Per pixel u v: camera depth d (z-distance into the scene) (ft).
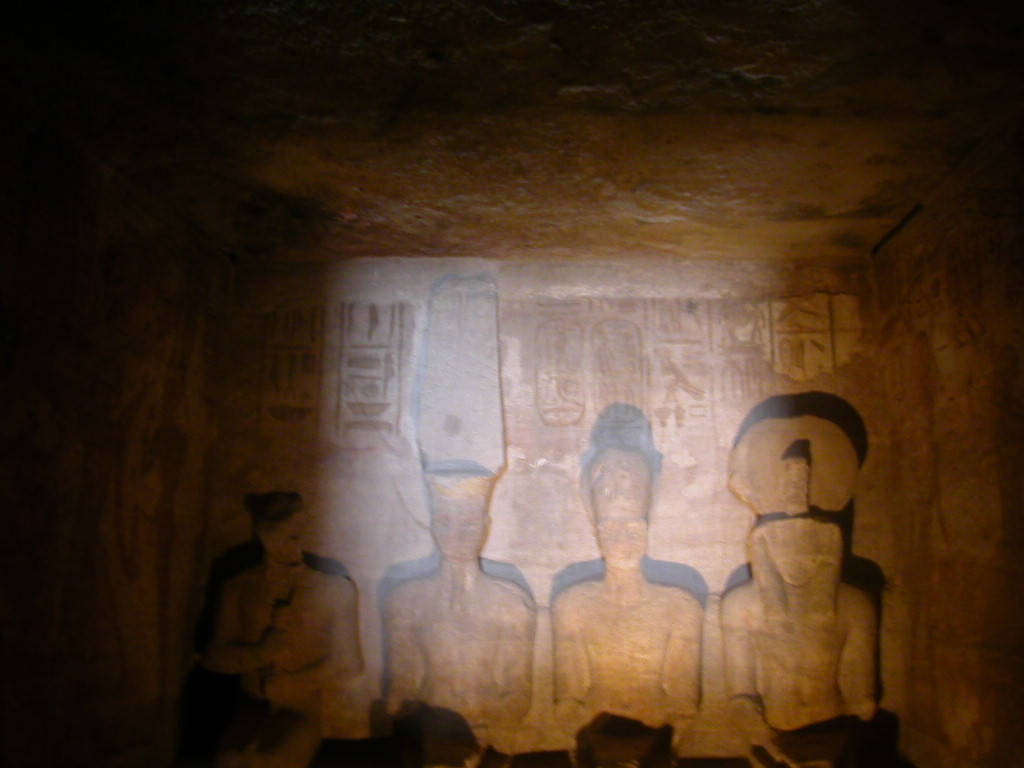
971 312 10.55
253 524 12.92
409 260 13.61
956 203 10.88
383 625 12.55
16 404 8.81
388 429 13.21
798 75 8.96
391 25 8.26
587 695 12.03
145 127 9.93
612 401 13.26
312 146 10.41
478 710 11.87
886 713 12.15
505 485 13.01
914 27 8.23
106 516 10.44
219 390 13.30
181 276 12.32
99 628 10.21
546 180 11.18
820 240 13.01
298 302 13.58
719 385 13.28
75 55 8.70
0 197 8.59
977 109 9.50
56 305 9.52
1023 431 9.40
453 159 10.69
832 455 12.84
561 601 12.32
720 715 12.25
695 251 13.34
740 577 12.66
